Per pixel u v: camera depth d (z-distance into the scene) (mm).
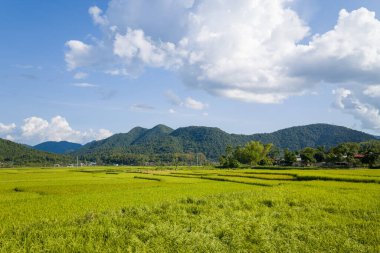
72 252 16234
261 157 181500
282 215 24891
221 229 20109
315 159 172875
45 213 27203
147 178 77562
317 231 20141
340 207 27516
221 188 48875
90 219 21875
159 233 19312
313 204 29328
